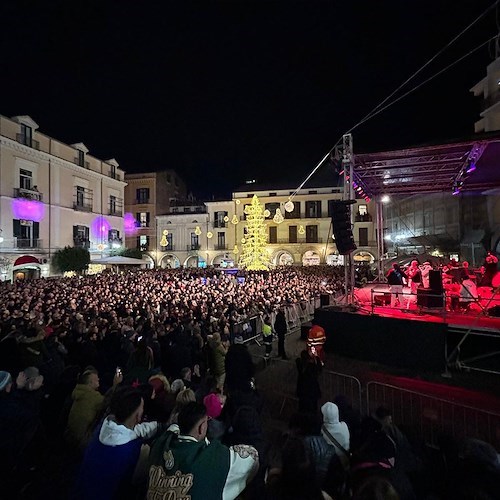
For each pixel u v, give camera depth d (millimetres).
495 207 21781
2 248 27266
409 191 15680
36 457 4852
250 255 34500
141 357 5977
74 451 4320
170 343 7766
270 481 2312
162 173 50750
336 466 3145
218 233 48594
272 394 7488
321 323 10461
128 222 49438
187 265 49219
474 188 14766
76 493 2555
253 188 49156
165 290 17422
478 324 8422
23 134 29438
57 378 6250
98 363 6996
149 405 4055
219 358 7398
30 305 12062
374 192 15898
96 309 11781
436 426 5457
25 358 6176
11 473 4168
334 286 19641
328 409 3652
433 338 8453
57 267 31531
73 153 35000
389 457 3020
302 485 2205
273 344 12047
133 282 21734
